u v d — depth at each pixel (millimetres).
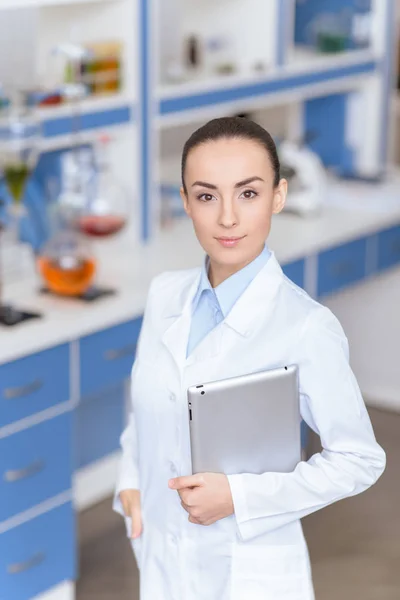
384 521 3922
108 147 3869
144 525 1812
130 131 3816
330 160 5090
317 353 1641
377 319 5012
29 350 2920
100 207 3570
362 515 3961
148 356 1791
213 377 1673
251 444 1644
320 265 4090
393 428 4793
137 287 3406
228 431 1626
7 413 2922
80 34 3779
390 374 5051
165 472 1740
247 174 1548
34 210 3738
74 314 3125
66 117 3510
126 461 1941
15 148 3297
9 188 3352
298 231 4129
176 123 4039
